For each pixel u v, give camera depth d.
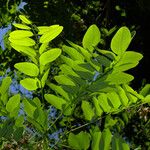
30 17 2.41
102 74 0.51
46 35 0.52
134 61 0.49
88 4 2.92
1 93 0.56
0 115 0.56
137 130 2.34
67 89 0.53
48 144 0.56
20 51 0.53
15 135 0.55
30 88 0.55
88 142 0.51
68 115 0.57
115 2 2.94
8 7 2.56
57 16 2.46
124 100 0.54
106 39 2.50
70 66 0.52
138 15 2.87
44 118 0.56
